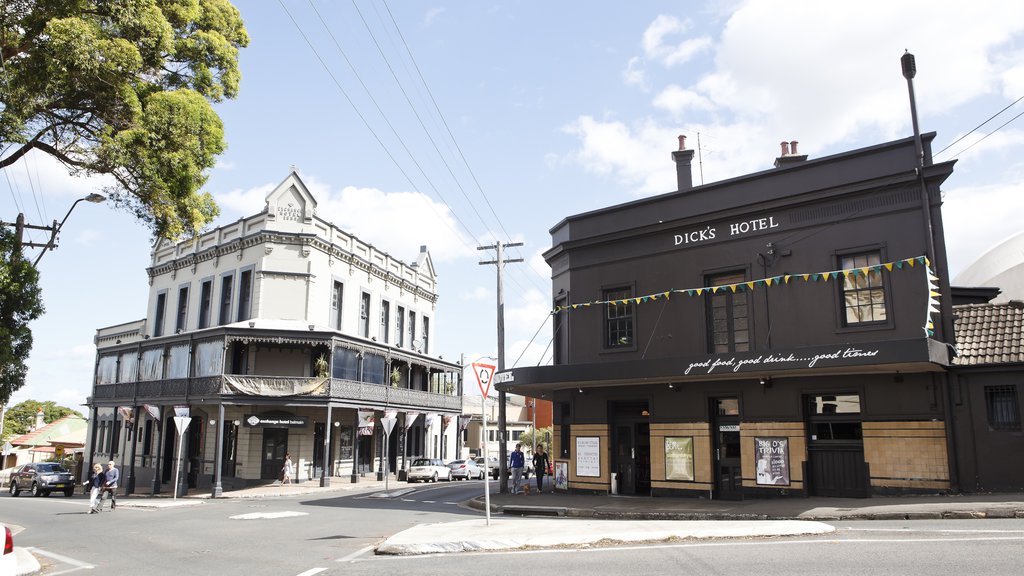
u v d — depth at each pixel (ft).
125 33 42.78
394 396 118.52
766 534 33.58
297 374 101.19
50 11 39.70
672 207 63.16
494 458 143.43
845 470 51.65
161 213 46.42
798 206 56.03
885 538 31.07
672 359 54.54
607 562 28.19
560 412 69.67
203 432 104.88
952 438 47.47
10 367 41.68
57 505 80.28
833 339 52.85
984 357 47.62
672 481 58.85
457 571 27.61
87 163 44.55
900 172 51.26
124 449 123.24
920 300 49.78
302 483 100.01
